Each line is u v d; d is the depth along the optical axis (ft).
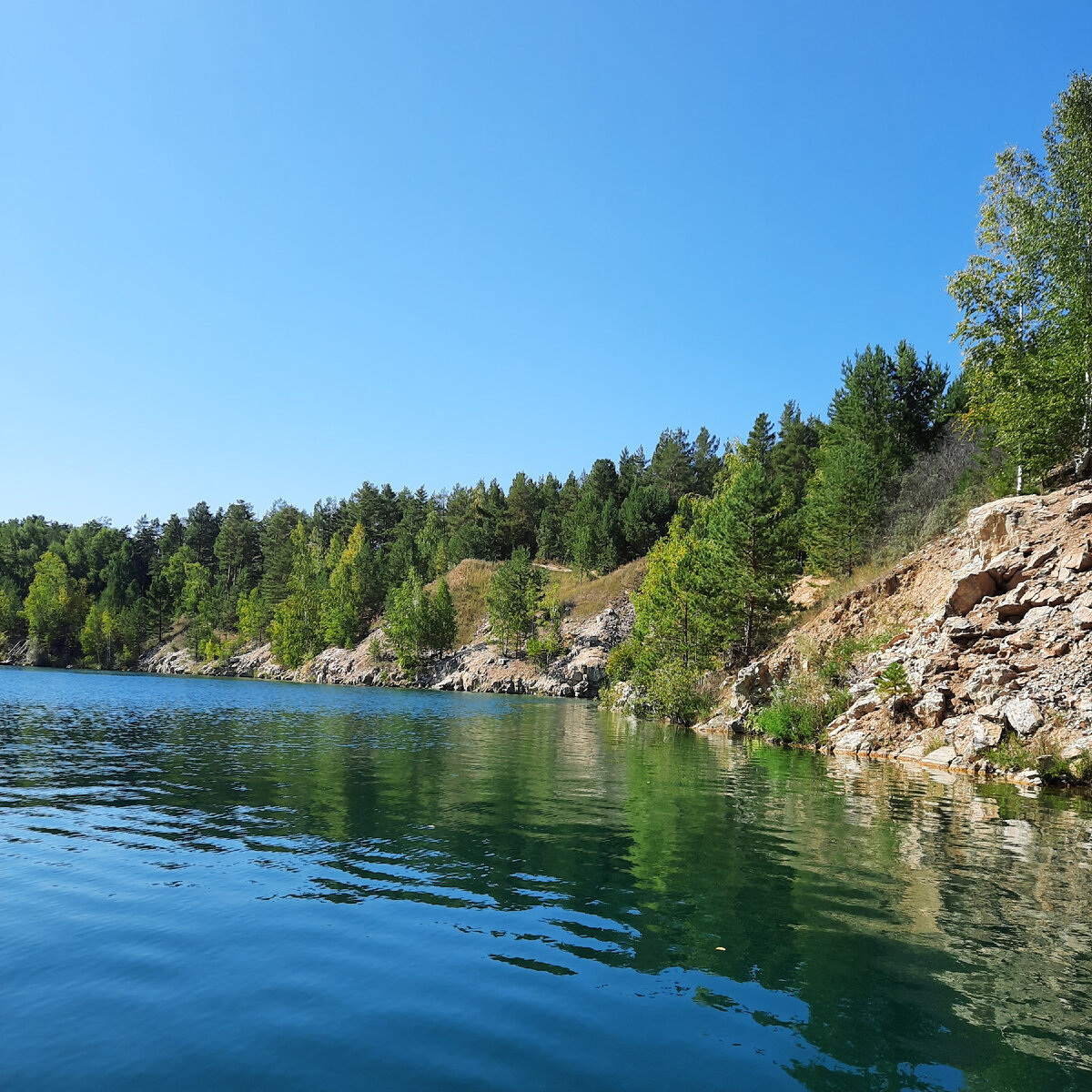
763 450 328.08
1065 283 96.63
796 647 116.16
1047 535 81.25
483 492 515.09
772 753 87.04
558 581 365.81
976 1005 19.97
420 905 27.58
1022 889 30.73
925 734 78.33
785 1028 18.53
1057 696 67.56
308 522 575.79
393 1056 16.99
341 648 385.50
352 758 73.61
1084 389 94.63
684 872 32.68
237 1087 15.46
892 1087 15.79
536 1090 15.55
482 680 306.55
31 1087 15.34
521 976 21.49
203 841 37.47
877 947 24.00
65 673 364.58
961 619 82.48
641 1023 18.75
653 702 146.82
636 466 472.44
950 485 130.11
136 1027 18.22
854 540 149.48
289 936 24.44
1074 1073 16.47
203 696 197.47
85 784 55.47
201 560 570.87
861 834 41.22
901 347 178.09
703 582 146.82
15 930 24.79
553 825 42.09
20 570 526.98
